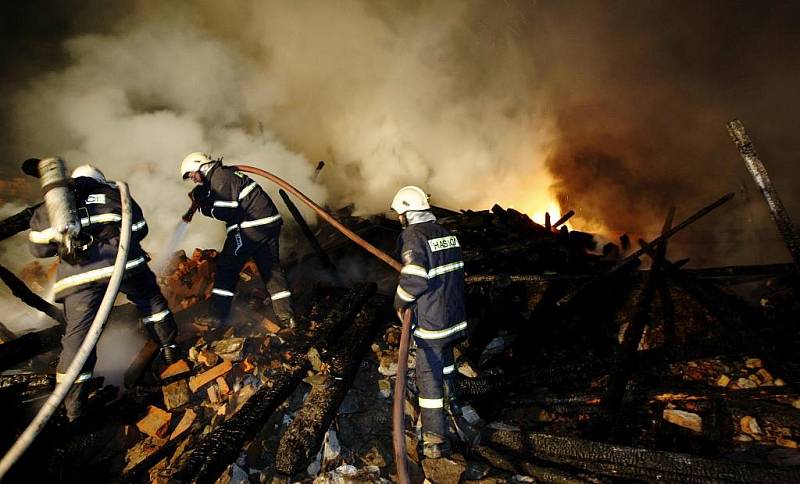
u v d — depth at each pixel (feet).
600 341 14.97
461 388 12.12
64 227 9.45
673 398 11.48
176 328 11.95
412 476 9.59
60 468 9.50
